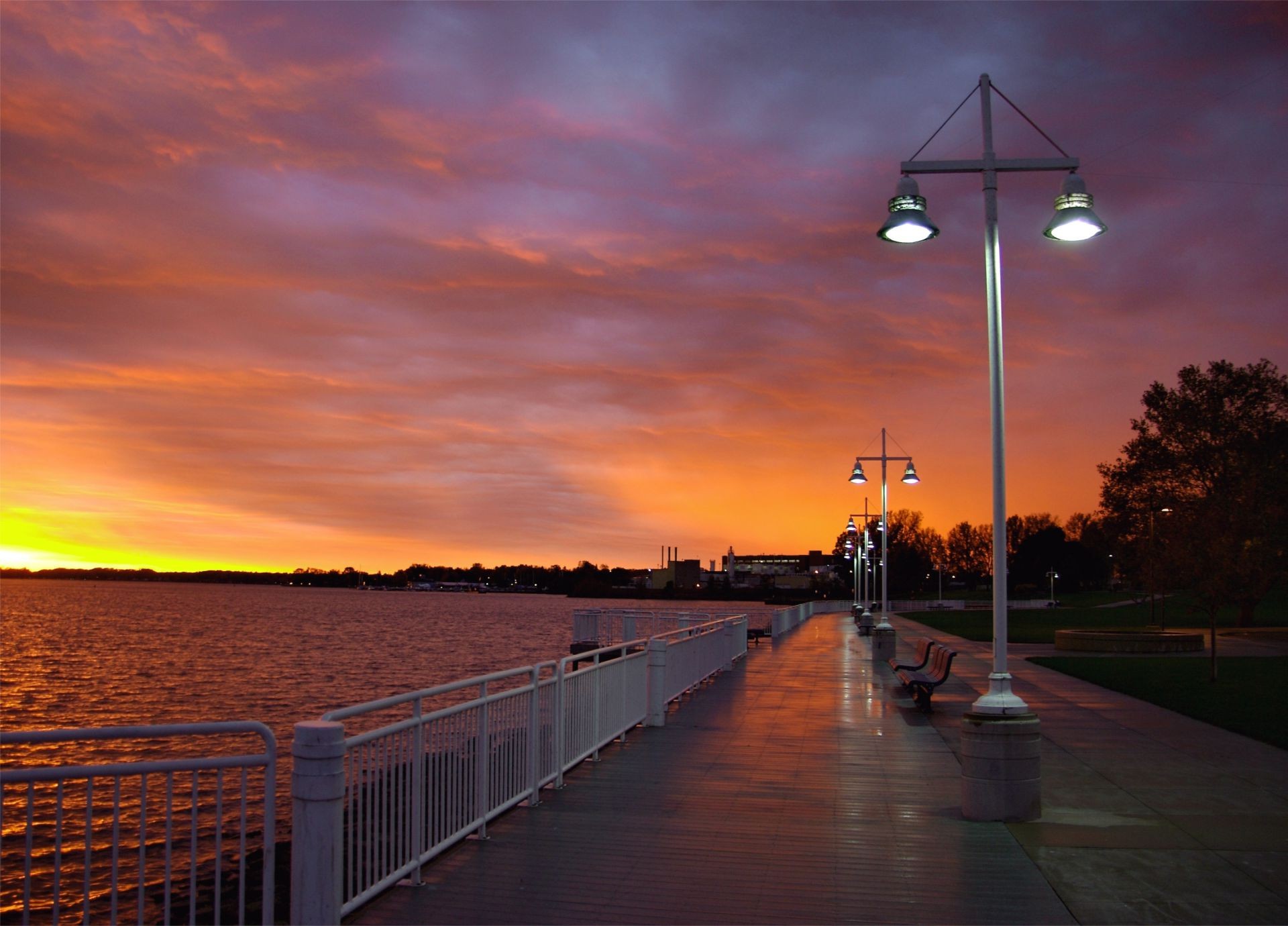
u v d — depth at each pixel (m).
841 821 8.20
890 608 80.25
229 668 50.66
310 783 5.09
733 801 8.91
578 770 10.32
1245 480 32.25
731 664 23.47
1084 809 8.71
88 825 4.56
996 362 8.62
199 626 100.38
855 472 31.75
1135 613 62.19
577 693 10.48
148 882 11.34
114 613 139.88
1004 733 8.30
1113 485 48.84
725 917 5.91
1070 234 8.42
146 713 32.59
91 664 52.47
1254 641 34.03
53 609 151.88
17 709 33.25
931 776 10.12
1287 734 12.72
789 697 17.11
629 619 30.66
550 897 6.24
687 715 14.73
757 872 6.81
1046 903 6.18
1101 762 10.97
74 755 20.17
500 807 8.09
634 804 8.77
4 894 11.18
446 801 7.12
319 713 32.84
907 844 7.52
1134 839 7.65
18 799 15.92
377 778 6.19
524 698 8.72
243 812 5.01
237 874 11.13
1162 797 9.17
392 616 142.38
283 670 49.81
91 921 10.16
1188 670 22.08
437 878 6.60
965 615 63.50
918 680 15.47
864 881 6.62
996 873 6.80
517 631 97.19
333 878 5.08
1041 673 21.61
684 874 6.75
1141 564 30.23
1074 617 57.84
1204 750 11.71
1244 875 6.75
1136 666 23.34
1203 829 7.96
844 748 11.77
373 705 5.84
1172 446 47.12
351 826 5.75
